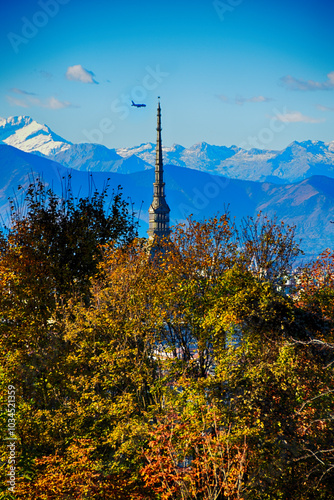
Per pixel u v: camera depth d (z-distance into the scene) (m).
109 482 62.38
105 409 79.19
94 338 87.44
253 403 75.69
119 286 93.38
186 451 63.75
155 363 90.69
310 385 78.50
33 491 58.66
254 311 82.62
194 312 89.06
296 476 76.12
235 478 58.91
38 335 87.62
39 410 77.94
